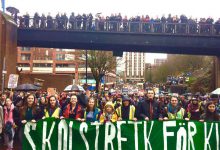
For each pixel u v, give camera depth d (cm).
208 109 1076
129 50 4156
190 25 3653
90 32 3694
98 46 3966
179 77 8525
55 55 11994
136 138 994
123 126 995
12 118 1199
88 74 10656
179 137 999
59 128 991
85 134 991
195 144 1001
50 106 1081
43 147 988
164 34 3659
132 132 994
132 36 3688
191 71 8756
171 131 999
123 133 994
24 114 1094
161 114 1122
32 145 988
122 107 1121
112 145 993
